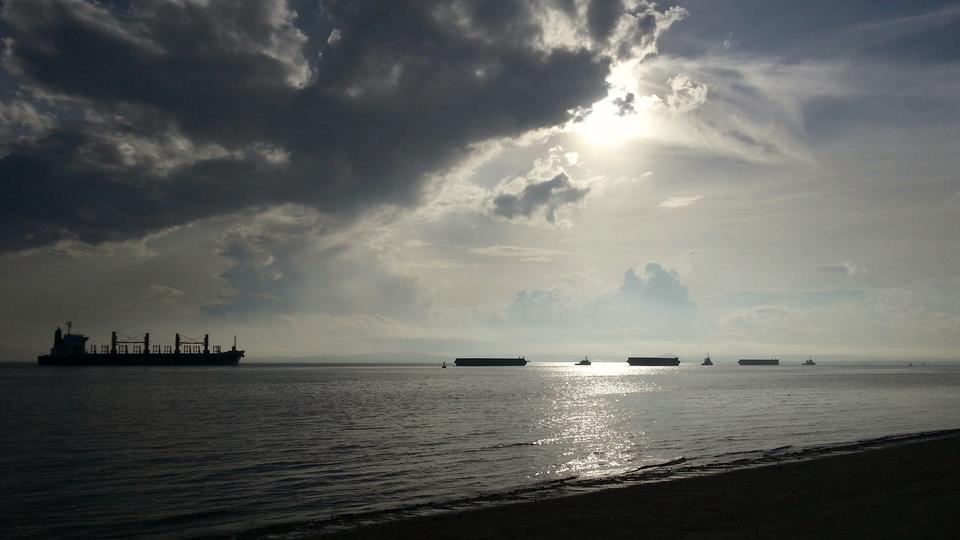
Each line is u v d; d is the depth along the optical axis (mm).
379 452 37344
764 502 20484
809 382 150750
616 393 103875
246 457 35688
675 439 42750
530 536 17344
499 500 23125
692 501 21156
